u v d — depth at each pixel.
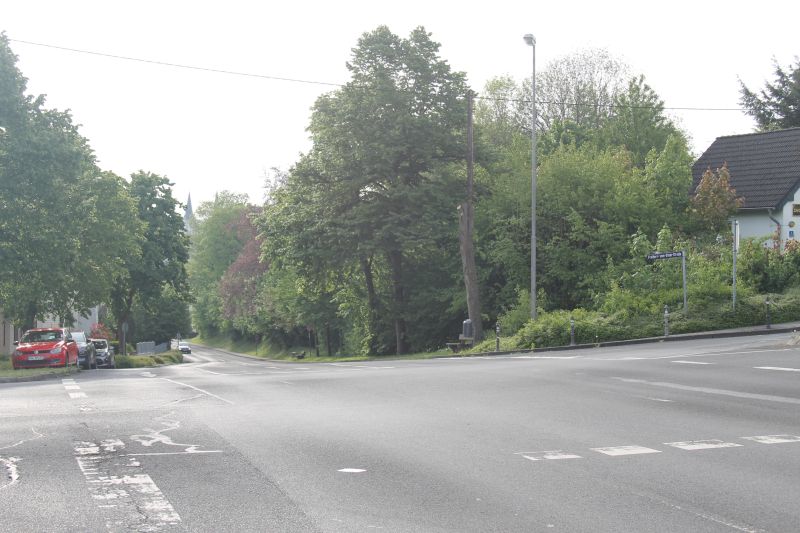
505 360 26.02
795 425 11.52
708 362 19.92
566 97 67.25
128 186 67.56
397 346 51.31
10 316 45.34
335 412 13.39
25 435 11.32
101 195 50.25
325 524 6.75
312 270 49.75
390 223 44.09
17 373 27.67
